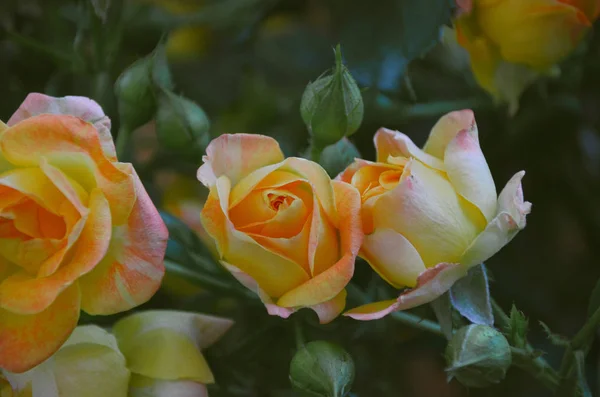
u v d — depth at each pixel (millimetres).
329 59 652
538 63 560
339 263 470
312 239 469
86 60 597
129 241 467
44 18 637
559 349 625
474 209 485
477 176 485
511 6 546
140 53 654
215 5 666
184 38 695
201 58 687
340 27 583
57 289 454
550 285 642
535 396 624
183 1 694
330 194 475
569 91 625
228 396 543
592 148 648
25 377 480
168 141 539
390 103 594
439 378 650
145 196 468
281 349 548
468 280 494
